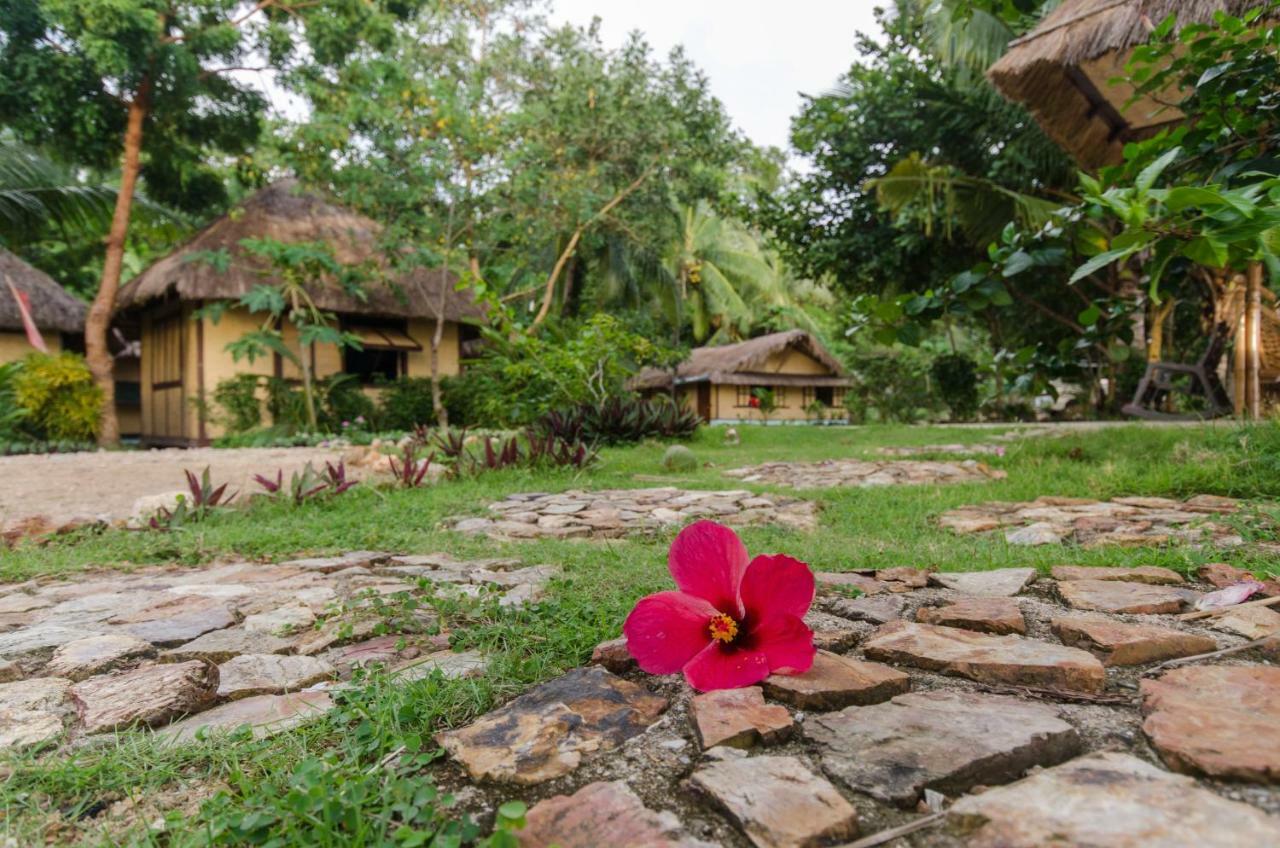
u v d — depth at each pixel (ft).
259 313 49.24
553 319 48.67
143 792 3.98
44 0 37.35
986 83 39.11
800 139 50.21
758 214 54.49
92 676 5.84
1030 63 20.39
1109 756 3.59
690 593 4.98
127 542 12.89
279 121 45.70
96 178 58.59
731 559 4.97
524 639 6.11
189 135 50.75
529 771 3.93
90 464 28.78
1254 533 9.36
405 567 10.26
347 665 5.99
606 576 8.65
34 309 50.70
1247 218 6.82
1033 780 3.37
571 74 48.96
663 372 78.89
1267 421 17.33
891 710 4.35
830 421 78.54
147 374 56.03
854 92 47.62
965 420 56.44
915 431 38.17
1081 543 9.82
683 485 20.38
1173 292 16.30
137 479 24.06
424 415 51.67
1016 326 53.16
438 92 44.29
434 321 56.75
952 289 14.29
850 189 49.57
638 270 65.16
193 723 4.89
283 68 47.06
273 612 7.71
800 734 4.14
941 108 43.70
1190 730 3.76
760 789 3.50
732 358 77.41
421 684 5.03
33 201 50.34
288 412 47.03
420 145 44.42
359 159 46.21
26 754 4.42
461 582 8.92
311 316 49.93
